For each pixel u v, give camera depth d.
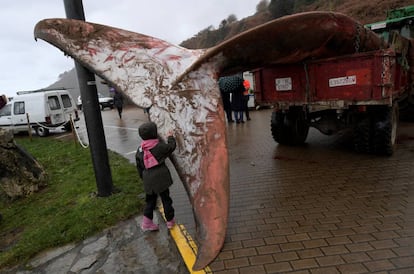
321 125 6.13
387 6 20.92
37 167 6.11
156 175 3.60
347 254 3.00
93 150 4.77
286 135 7.04
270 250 3.19
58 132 15.26
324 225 3.56
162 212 4.36
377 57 4.68
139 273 3.10
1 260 3.57
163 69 4.00
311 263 2.93
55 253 3.62
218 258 3.14
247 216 3.96
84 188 5.43
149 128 3.60
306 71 5.46
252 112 13.92
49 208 4.80
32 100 13.96
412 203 3.87
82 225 4.07
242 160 6.46
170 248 3.48
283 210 4.03
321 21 3.95
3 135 5.55
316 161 5.88
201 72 3.80
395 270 2.72
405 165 5.16
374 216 3.64
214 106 3.81
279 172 5.49
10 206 5.26
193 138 3.79
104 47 4.20
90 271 3.22
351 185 4.59
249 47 3.73
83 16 4.41
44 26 4.32
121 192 4.98
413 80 7.10
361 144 5.73
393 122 5.70
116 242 3.70
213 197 3.53
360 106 5.24
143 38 4.25
